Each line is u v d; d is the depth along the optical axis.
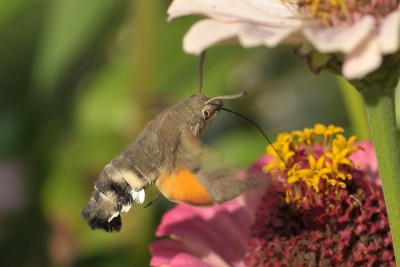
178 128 0.36
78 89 0.49
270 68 0.52
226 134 0.49
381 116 0.34
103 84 0.47
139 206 0.46
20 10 0.48
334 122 0.54
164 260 0.38
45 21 0.48
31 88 0.49
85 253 0.47
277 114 0.55
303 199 0.38
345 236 0.37
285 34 0.32
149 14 0.46
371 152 0.39
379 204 0.37
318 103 0.55
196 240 0.39
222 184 0.35
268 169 0.38
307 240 0.38
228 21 0.33
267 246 0.38
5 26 0.48
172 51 0.46
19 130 0.50
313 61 0.33
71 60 0.48
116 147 0.47
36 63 0.48
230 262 0.39
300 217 0.38
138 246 0.46
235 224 0.39
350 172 0.38
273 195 0.38
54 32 0.46
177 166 0.36
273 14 0.34
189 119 0.36
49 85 0.47
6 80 0.50
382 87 0.33
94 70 0.49
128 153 0.37
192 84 0.46
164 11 0.47
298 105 0.55
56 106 0.49
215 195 0.35
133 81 0.46
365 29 0.32
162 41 0.46
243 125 0.51
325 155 0.38
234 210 0.39
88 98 0.47
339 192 0.37
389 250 0.37
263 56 0.52
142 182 0.37
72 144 0.48
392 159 0.34
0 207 0.49
